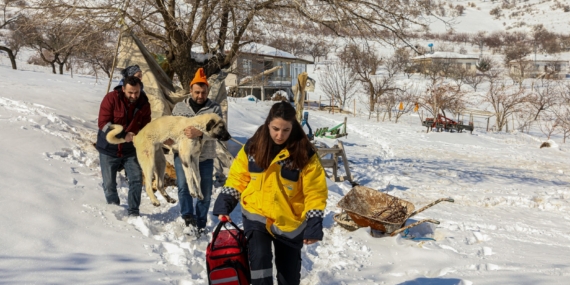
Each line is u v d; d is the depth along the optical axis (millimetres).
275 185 3285
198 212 5312
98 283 3730
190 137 4898
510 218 8172
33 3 8445
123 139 5211
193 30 9516
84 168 7105
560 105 45969
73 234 4695
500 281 4598
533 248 6086
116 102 5285
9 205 4984
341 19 9227
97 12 8359
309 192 3326
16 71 26094
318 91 56156
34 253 4137
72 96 13625
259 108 28891
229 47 9914
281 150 3273
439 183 11594
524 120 42156
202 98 5352
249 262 3367
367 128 28750
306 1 9219
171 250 4695
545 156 20625
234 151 8727
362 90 55250
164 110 7926
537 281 4633
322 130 22859
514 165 17078
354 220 6090
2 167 6086
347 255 5215
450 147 21781
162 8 8641
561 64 101688
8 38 39688
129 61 8055
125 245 4645
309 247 5367
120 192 6461
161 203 6246
